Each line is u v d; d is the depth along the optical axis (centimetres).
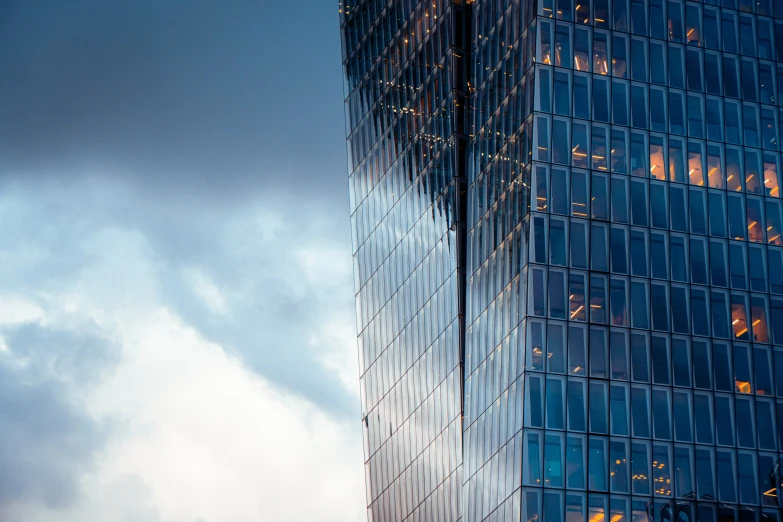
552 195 11094
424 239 14225
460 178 13375
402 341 14888
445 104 13850
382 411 15662
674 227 11362
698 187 11562
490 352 11712
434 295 13800
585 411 10588
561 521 10262
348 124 17125
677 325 11075
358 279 16688
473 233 12625
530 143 11225
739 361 11150
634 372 10812
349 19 17212
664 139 11581
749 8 12325
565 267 10938
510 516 10581
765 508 10812
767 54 12250
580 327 10819
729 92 11975
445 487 13300
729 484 10762
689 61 11906
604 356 10788
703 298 11244
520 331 10894
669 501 10544
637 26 11812
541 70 11369
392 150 15450
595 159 11300
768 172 11869
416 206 14525
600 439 10544
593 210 11162
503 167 11919
